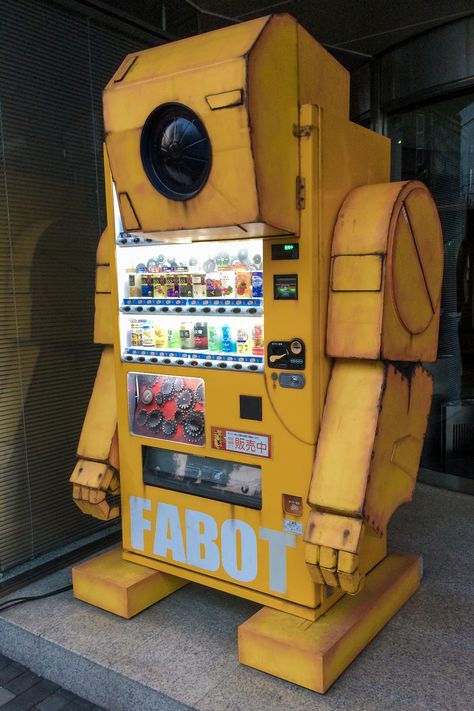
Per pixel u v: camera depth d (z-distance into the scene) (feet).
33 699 7.57
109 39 10.69
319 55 7.18
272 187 6.14
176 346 8.46
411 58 12.73
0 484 9.48
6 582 9.17
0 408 9.40
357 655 7.25
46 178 9.84
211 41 6.24
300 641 6.77
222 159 5.92
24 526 9.89
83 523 10.88
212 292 7.84
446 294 13.46
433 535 10.77
